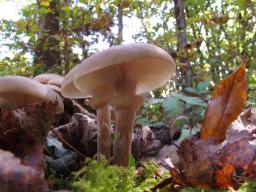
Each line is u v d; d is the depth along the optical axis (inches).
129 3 32.6
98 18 29.0
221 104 6.8
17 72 31.7
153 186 7.0
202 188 6.1
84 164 8.1
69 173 8.4
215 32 33.3
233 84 6.8
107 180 5.3
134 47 6.4
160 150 11.0
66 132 9.4
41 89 7.5
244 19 29.6
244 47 29.1
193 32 36.5
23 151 6.2
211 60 29.4
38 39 30.4
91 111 14.8
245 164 5.6
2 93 7.3
